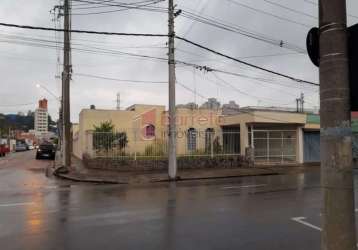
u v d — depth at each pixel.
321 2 3.45
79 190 15.94
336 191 3.28
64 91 24.41
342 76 3.33
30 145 94.94
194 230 8.47
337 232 3.26
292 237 7.92
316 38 3.66
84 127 35.25
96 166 26.02
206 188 16.34
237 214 10.27
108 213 10.44
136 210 10.88
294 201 12.45
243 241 7.59
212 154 27.98
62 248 7.11
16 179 20.81
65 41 24.31
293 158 33.41
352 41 3.45
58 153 46.66
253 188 16.12
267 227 8.79
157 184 18.56
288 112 32.31
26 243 7.45
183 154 28.12
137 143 30.62
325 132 3.36
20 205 11.92
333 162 3.30
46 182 19.48
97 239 7.73
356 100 3.39
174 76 21.45
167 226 8.85
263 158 32.31
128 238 7.80
